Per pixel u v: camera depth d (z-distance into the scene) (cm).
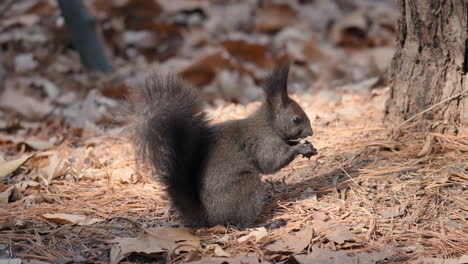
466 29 861
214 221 762
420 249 660
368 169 867
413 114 936
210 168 757
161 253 693
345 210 768
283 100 809
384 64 1741
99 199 864
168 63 1738
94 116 1326
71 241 733
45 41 1783
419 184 802
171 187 761
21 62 1684
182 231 732
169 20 2003
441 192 779
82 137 1180
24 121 1395
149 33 1886
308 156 810
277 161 803
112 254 679
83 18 1606
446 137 891
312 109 1166
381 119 1066
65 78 1622
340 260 634
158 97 745
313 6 2186
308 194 827
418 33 903
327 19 2114
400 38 938
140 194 879
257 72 1667
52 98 1522
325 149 970
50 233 752
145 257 692
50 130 1290
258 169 801
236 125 802
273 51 1886
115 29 1852
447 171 820
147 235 714
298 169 920
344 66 1753
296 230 735
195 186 762
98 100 1424
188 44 1875
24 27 1833
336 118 1108
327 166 910
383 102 1155
